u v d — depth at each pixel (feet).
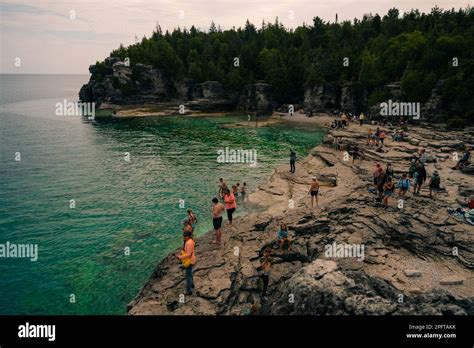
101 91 377.09
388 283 48.26
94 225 78.54
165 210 87.20
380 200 74.84
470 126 189.16
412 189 87.61
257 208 87.81
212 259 56.95
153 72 370.94
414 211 70.44
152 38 481.05
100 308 49.67
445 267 55.26
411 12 405.59
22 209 88.43
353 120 237.25
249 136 204.44
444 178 98.78
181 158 147.13
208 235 66.80
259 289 51.34
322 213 71.00
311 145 176.35
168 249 66.80
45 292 53.67
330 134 165.48
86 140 191.42
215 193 100.58
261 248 60.44
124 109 345.72
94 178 116.47
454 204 76.18
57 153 156.25
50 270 59.98
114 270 59.82
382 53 312.71
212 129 233.14
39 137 198.80
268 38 425.28
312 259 58.49
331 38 392.27
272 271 55.21
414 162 93.66
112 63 392.47
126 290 54.08
